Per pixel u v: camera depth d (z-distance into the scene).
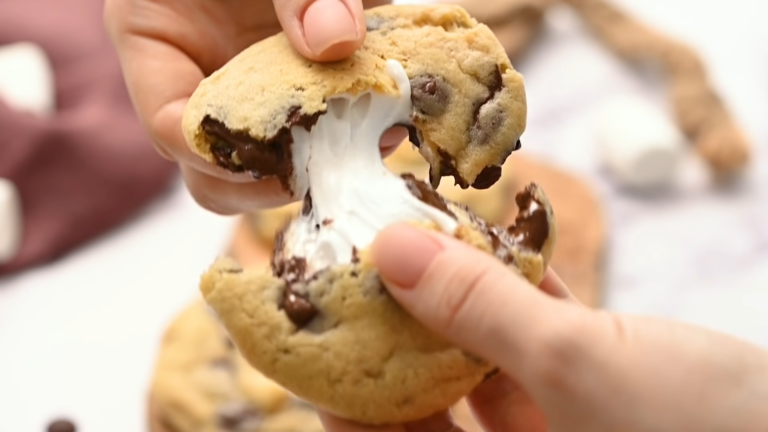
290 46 0.40
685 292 0.60
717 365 0.37
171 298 0.62
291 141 0.39
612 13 0.77
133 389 0.58
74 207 0.64
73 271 0.64
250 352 0.38
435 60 0.40
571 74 0.76
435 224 0.39
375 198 0.39
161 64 0.49
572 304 0.38
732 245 0.62
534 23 0.78
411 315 0.38
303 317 0.37
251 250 0.60
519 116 0.41
